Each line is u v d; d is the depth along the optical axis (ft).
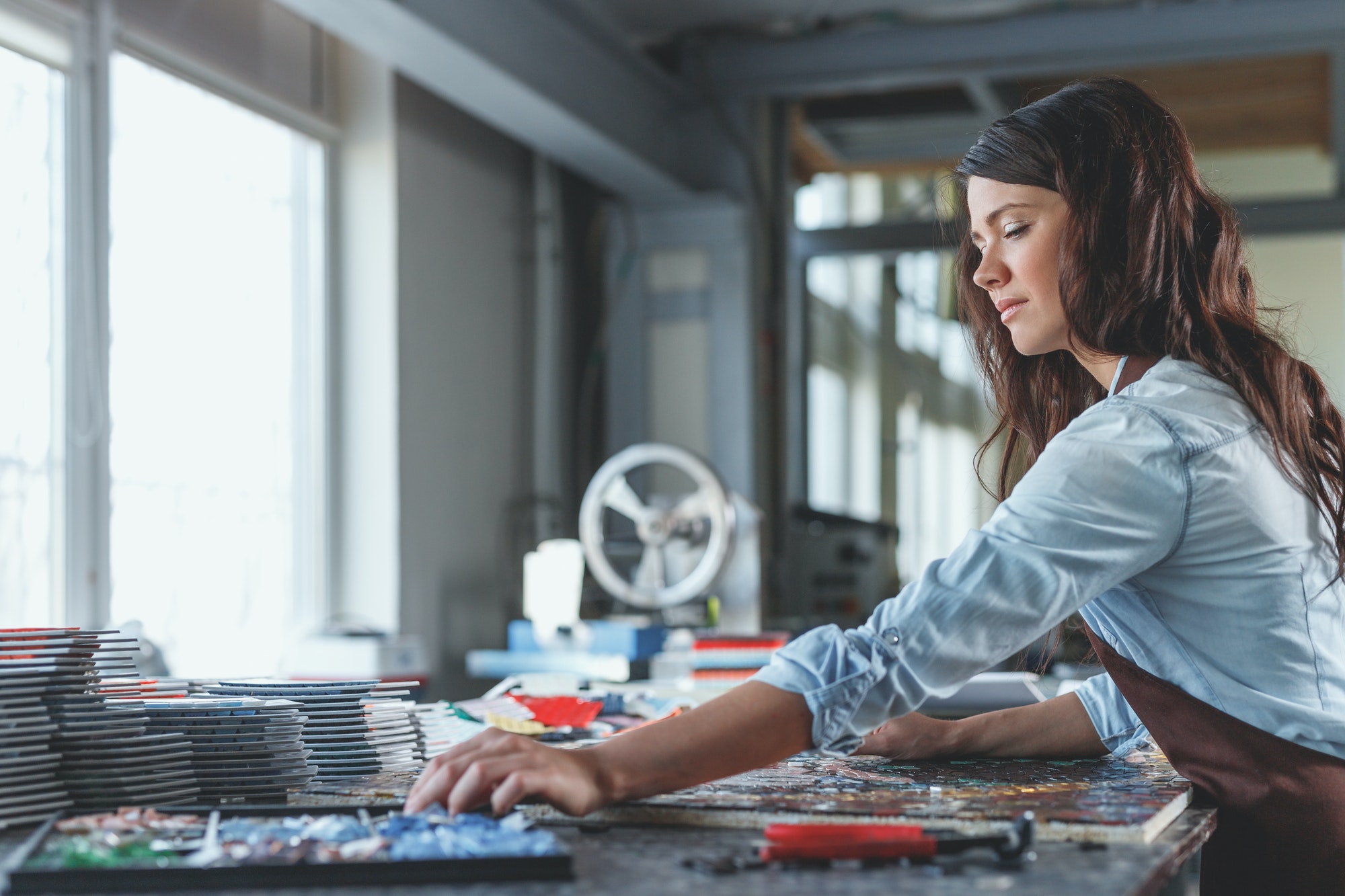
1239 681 3.40
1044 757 4.11
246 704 3.36
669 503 11.66
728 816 2.95
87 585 9.99
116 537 10.75
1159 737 3.59
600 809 3.03
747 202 16.75
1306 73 20.07
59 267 9.91
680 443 16.48
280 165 13.01
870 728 3.06
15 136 9.57
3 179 9.47
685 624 11.57
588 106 14.53
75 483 9.91
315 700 3.56
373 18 11.35
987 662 3.06
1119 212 3.44
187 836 2.61
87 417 10.01
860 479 25.57
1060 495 3.09
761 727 2.97
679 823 2.98
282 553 12.85
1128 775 3.67
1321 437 3.52
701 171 16.98
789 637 8.29
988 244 3.67
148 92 11.21
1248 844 3.40
